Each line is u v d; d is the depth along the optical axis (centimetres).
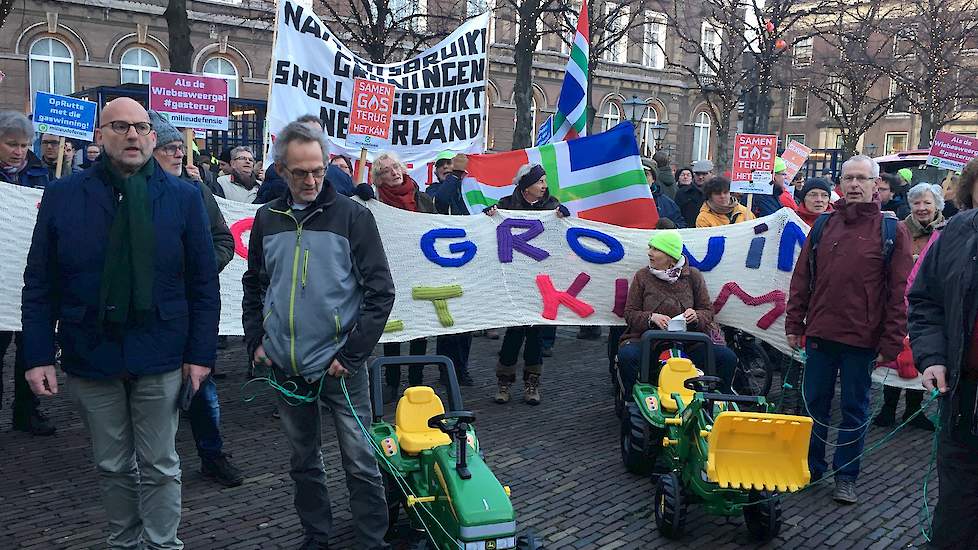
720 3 2473
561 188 848
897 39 2919
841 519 480
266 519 454
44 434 582
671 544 438
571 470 547
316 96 868
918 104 2752
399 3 2372
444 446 385
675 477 449
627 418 543
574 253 694
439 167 938
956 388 321
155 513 354
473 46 984
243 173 894
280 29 841
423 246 659
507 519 343
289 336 359
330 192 366
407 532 423
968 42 2956
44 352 330
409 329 654
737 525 466
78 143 1170
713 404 449
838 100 2830
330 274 359
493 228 682
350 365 357
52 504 464
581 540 440
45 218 331
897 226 482
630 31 3238
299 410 376
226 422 625
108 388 341
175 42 1284
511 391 746
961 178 369
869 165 484
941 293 333
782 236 677
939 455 339
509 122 3166
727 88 2556
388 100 736
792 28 3275
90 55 2289
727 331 772
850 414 496
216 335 360
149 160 343
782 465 406
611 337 736
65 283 331
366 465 378
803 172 1603
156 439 349
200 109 704
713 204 780
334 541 428
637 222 829
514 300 682
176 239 343
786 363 695
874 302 479
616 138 840
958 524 332
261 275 382
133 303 330
